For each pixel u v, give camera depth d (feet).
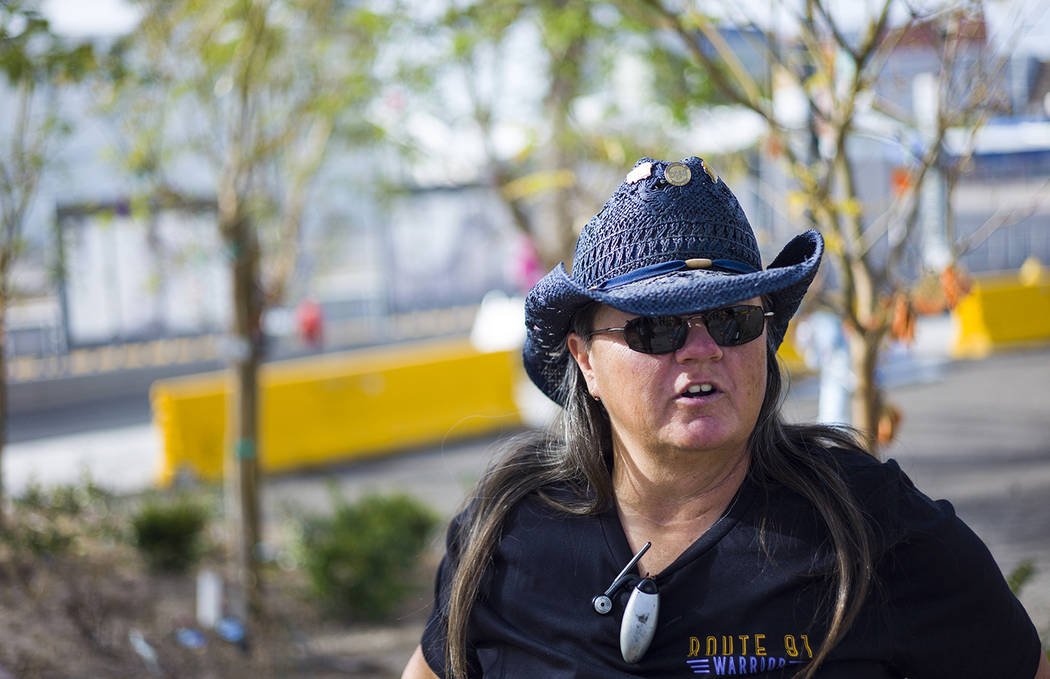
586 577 5.54
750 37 12.91
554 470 5.92
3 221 25.13
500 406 45.68
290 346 63.98
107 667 17.34
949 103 11.34
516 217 28.99
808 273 4.99
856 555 5.08
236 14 23.08
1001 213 12.80
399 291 67.51
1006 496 27.20
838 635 5.01
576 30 24.18
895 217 12.18
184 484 36.50
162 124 24.72
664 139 25.44
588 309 5.56
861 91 11.34
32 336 55.67
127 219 26.84
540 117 28.63
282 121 25.66
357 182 32.04
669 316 5.06
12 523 23.65
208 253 27.86
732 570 5.25
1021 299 53.67
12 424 50.47
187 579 25.02
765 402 5.59
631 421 5.30
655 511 5.54
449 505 34.01
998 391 43.01
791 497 5.34
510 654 5.72
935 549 5.20
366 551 24.85
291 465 41.01
